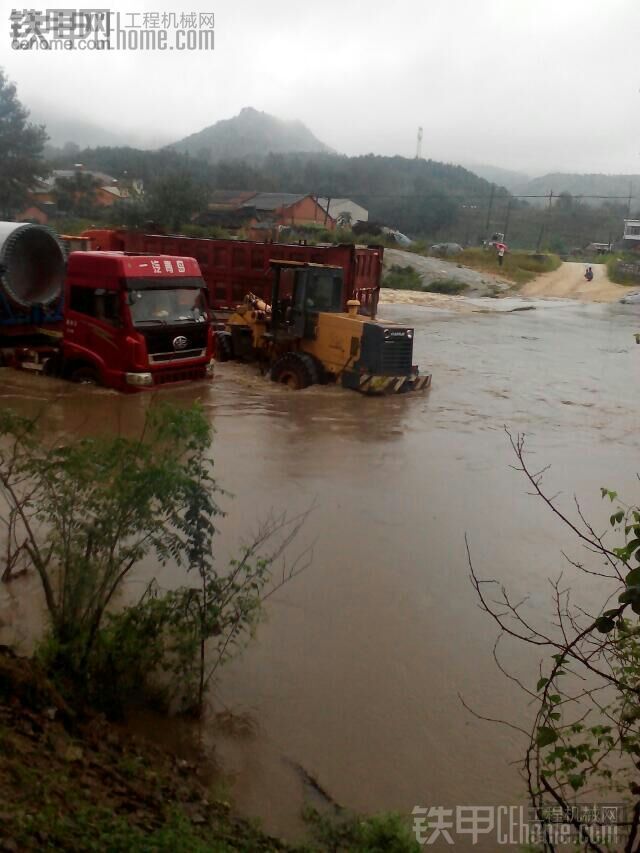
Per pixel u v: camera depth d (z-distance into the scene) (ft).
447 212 295.69
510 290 143.33
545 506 32.32
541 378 59.88
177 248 69.72
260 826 14.70
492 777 16.61
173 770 15.85
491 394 53.06
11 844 11.07
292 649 20.62
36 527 25.35
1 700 15.11
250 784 16.05
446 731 17.92
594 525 30.40
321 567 25.31
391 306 111.34
